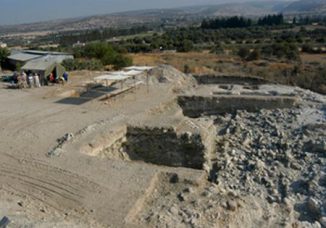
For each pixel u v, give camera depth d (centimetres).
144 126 2248
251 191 1769
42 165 1706
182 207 1402
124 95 3106
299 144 2231
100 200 1415
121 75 3059
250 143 2372
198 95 3098
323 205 1614
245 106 2992
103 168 1673
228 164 2064
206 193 1514
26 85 3456
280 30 14375
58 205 1389
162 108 2866
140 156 2259
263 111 2888
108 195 1448
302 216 1560
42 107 2759
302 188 1794
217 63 6656
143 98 3023
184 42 10031
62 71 3628
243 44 10362
